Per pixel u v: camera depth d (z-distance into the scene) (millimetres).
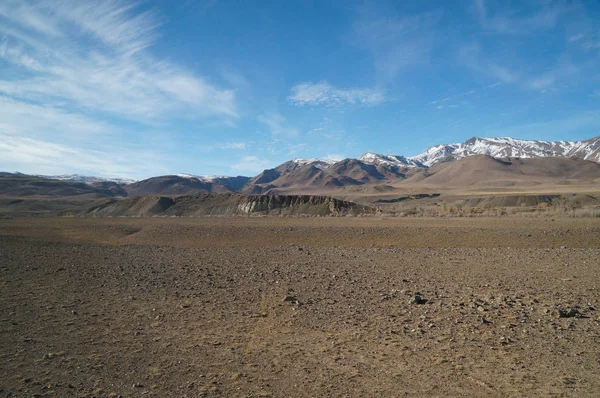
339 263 18969
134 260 20016
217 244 33375
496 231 31344
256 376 7273
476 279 14898
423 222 42531
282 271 16875
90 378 7164
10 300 12086
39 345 8656
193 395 6574
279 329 9750
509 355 8039
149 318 10586
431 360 7887
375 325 9961
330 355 8203
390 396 6527
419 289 13430
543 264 17938
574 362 7656
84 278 15438
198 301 12195
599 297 12039
